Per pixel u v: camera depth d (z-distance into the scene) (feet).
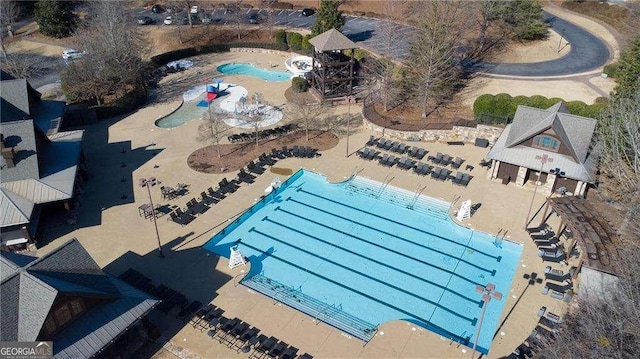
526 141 145.89
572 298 108.37
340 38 197.98
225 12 311.47
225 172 159.84
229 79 234.38
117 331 91.04
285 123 190.29
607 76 198.90
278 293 114.62
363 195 150.71
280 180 154.92
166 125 191.83
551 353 87.76
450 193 147.54
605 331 87.71
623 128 142.10
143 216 139.44
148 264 121.60
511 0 231.30
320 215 142.92
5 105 163.22
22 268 87.35
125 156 169.58
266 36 276.62
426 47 180.04
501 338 101.09
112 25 211.20
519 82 198.90
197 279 117.08
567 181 143.33
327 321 107.24
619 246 109.70
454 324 107.86
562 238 128.47
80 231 133.49
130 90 217.15
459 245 130.72
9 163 132.16
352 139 178.19
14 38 280.31
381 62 200.64
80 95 200.85
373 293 116.16
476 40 239.71
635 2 271.08
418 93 184.44
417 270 122.83
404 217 141.59
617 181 142.00
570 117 143.13
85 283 92.73
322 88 202.69
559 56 222.69
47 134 164.55
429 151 168.66
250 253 128.16
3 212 123.65
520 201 143.33
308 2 326.44
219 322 104.01
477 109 172.96
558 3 299.38
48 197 129.49
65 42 277.64
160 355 97.96
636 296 92.38
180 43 270.05
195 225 135.54
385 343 99.66
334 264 124.98
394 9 281.95
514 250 127.65
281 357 96.12
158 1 330.13
